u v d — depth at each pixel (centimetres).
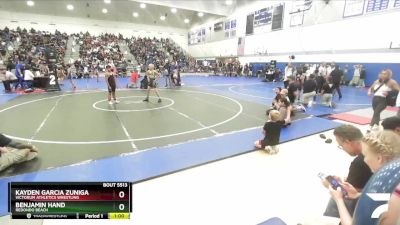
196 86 1521
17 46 2298
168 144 485
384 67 1333
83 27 2955
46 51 2147
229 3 2453
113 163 393
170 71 1583
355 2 1426
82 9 2800
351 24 1462
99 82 1698
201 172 376
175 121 664
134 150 451
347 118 707
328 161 420
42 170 364
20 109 795
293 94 772
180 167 383
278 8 1958
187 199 306
